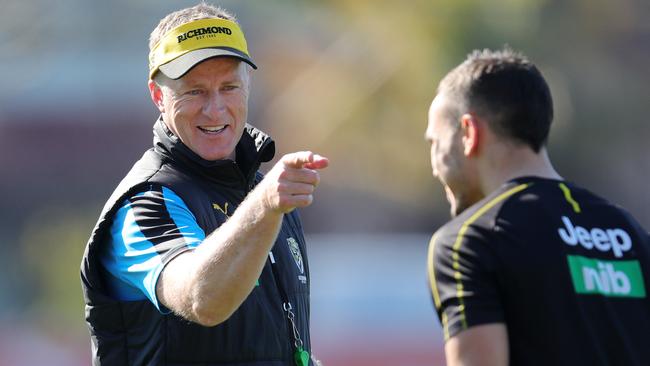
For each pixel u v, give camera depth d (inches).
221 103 553.9
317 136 2751.0
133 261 514.6
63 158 3700.8
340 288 2166.6
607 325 488.7
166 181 539.8
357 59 2704.2
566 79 2711.6
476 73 518.0
